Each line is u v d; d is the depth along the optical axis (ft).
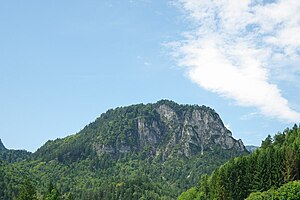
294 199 590.55
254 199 625.41
